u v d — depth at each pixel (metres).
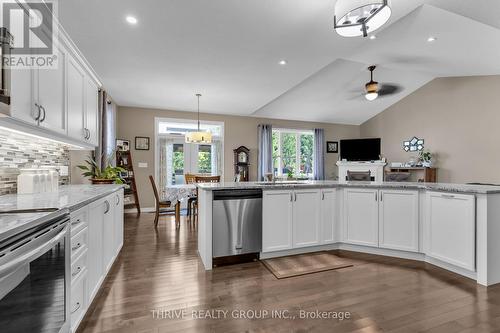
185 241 3.60
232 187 2.72
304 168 7.96
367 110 7.44
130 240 3.64
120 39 2.84
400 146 7.02
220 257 2.89
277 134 7.68
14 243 0.91
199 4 2.24
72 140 2.32
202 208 2.86
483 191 2.23
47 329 1.16
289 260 2.86
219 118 6.80
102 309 1.87
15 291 0.93
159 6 2.26
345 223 3.18
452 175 5.82
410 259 2.89
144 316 1.78
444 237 2.55
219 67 3.66
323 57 3.36
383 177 6.95
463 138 5.63
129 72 3.82
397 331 1.62
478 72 5.09
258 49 3.12
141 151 6.04
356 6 1.80
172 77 4.04
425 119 6.38
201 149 6.64
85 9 2.28
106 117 4.61
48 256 1.18
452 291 2.14
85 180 3.69
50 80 1.81
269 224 2.87
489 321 1.73
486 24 2.99
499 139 5.09
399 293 2.11
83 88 2.52
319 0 2.22
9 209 1.27
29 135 1.92
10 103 1.30
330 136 8.18
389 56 4.29
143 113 6.07
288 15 2.43
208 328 1.65
